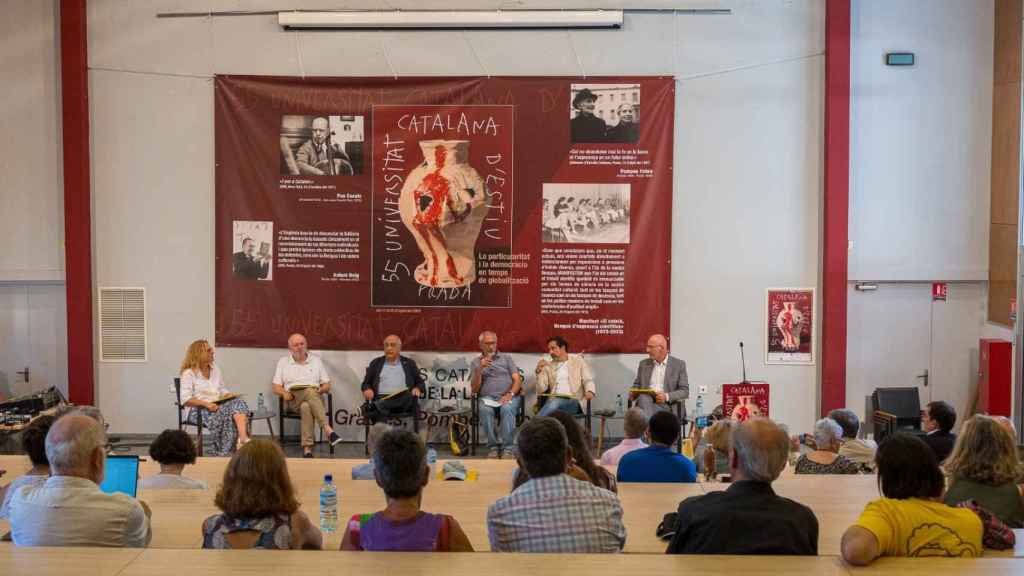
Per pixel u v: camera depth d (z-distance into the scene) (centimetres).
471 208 1044
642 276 1045
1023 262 992
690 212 1044
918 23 1034
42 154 1055
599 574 266
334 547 434
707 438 650
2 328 1067
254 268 1054
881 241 1048
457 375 1054
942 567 276
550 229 1042
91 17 1041
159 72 1045
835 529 450
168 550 280
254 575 261
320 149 1044
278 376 1012
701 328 1051
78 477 374
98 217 1055
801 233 1041
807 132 1035
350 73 1042
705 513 318
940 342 1056
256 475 354
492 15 1020
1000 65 1016
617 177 1038
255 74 1044
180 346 1062
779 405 1054
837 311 1030
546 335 1049
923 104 1038
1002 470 417
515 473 411
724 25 1030
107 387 1062
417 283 1050
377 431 579
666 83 1031
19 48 1047
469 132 1039
